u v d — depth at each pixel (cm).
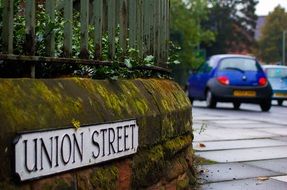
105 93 346
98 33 372
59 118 287
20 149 257
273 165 658
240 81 1716
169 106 443
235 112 1642
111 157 330
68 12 338
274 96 2220
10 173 253
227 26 8312
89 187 305
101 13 372
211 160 684
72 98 308
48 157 274
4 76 307
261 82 1727
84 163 303
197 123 1212
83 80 333
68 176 290
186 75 3997
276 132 1048
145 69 445
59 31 348
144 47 465
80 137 300
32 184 265
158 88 446
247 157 716
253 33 9212
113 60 389
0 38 302
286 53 9769
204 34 4712
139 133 371
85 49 356
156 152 400
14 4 337
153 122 396
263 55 10006
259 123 1255
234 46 8788
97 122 318
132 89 388
